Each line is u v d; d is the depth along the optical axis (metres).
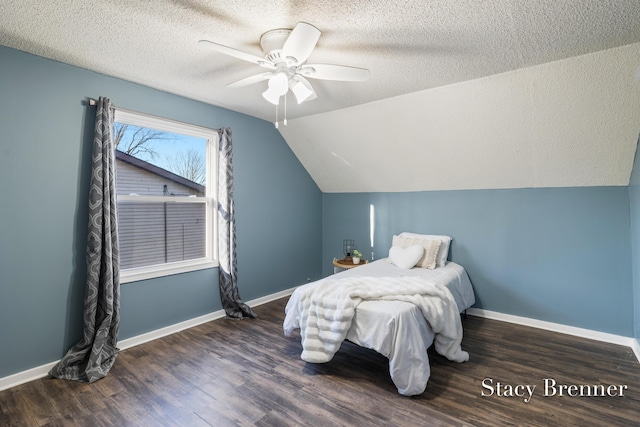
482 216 3.70
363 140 3.90
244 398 2.14
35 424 1.89
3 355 2.26
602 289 3.05
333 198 5.03
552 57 2.32
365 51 2.24
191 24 1.94
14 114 2.29
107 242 2.58
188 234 3.46
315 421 1.90
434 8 1.74
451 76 2.68
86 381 2.33
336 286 2.65
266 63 2.02
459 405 2.04
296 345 2.94
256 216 4.05
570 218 3.20
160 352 2.79
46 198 2.44
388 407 2.03
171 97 3.17
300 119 4.01
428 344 2.40
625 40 2.07
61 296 2.52
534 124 2.88
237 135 3.79
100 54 2.35
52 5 1.74
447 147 3.46
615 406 2.03
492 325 3.44
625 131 2.60
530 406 2.03
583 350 2.82
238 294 3.71
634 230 2.80
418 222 4.18
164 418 1.94
